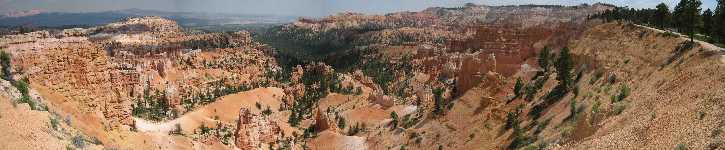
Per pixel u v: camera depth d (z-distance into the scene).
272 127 130.50
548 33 178.25
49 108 51.16
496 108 121.31
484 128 117.75
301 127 173.75
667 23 145.62
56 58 56.00
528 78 142.62
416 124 145.88
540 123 102.69
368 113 180.38
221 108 180.75
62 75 56.12
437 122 136.25
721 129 53.56
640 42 119.94
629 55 116.44
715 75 73.56
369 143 145.12
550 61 154.50
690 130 58.31
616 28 141.00
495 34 172.50
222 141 102.19
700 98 67.38
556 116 100.62
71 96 56.03
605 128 77.19
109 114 61.28
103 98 60.62
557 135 87.81
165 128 129.38
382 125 159.38
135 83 169.50
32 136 42.72
